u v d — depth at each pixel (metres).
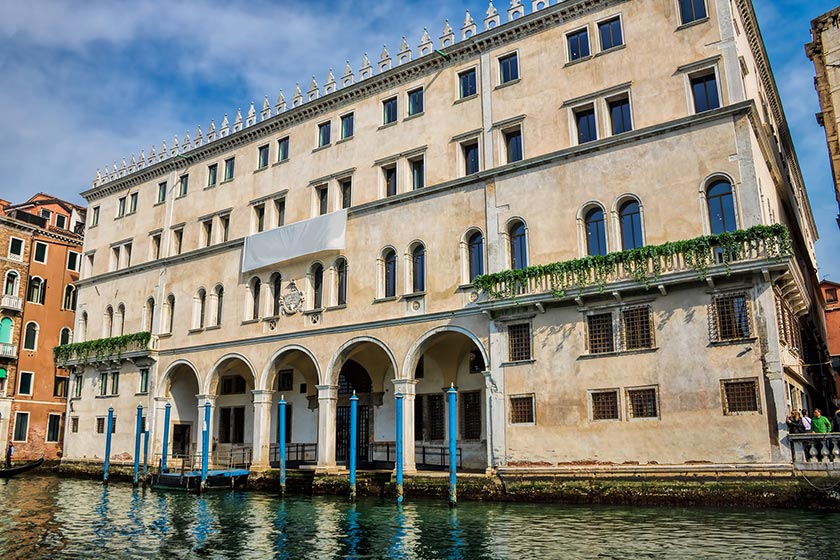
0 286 48.47
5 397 47.78
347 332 29.94
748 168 21.45
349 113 32.84
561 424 23.14
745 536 15.84
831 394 37.41
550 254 24.89
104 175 46.25
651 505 20.84
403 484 25.72
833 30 30.02
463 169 28.39
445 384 30.45
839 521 17.16
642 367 21.91
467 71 29.19
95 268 44.75
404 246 29.03
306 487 28.89
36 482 36.53
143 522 21.62
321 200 33.34
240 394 38.50
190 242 38.78
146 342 38.25
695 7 23.92
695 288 21.44
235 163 37.50
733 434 20.06
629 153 23.83
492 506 22.69
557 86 26.23
